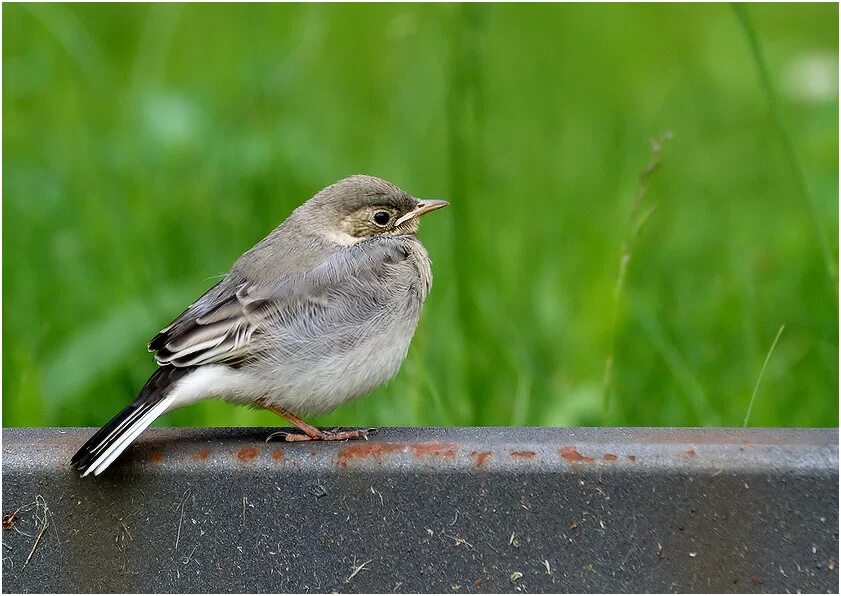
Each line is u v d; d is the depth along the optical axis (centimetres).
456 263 1215
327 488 738
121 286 1270
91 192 1385
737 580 726
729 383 1195
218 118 1507
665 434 762
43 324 1216
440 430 805
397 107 1683
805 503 722
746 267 1271
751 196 1587
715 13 2048
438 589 737
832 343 1165
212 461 744
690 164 1677
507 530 731
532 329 1283
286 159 1405
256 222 1366
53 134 1512
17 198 1370
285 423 1134
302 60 1583
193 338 841
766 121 1673
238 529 744
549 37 2022
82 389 1152
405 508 735
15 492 748
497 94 1838
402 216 966
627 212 1448
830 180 1440
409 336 915
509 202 1560
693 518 726
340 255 899
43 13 1569
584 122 1791
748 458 725
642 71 1941
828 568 723
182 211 1367
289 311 865
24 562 752
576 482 727
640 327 1234
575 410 1124
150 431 808
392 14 1867
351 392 890
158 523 746
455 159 1281
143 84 1571
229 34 1788
